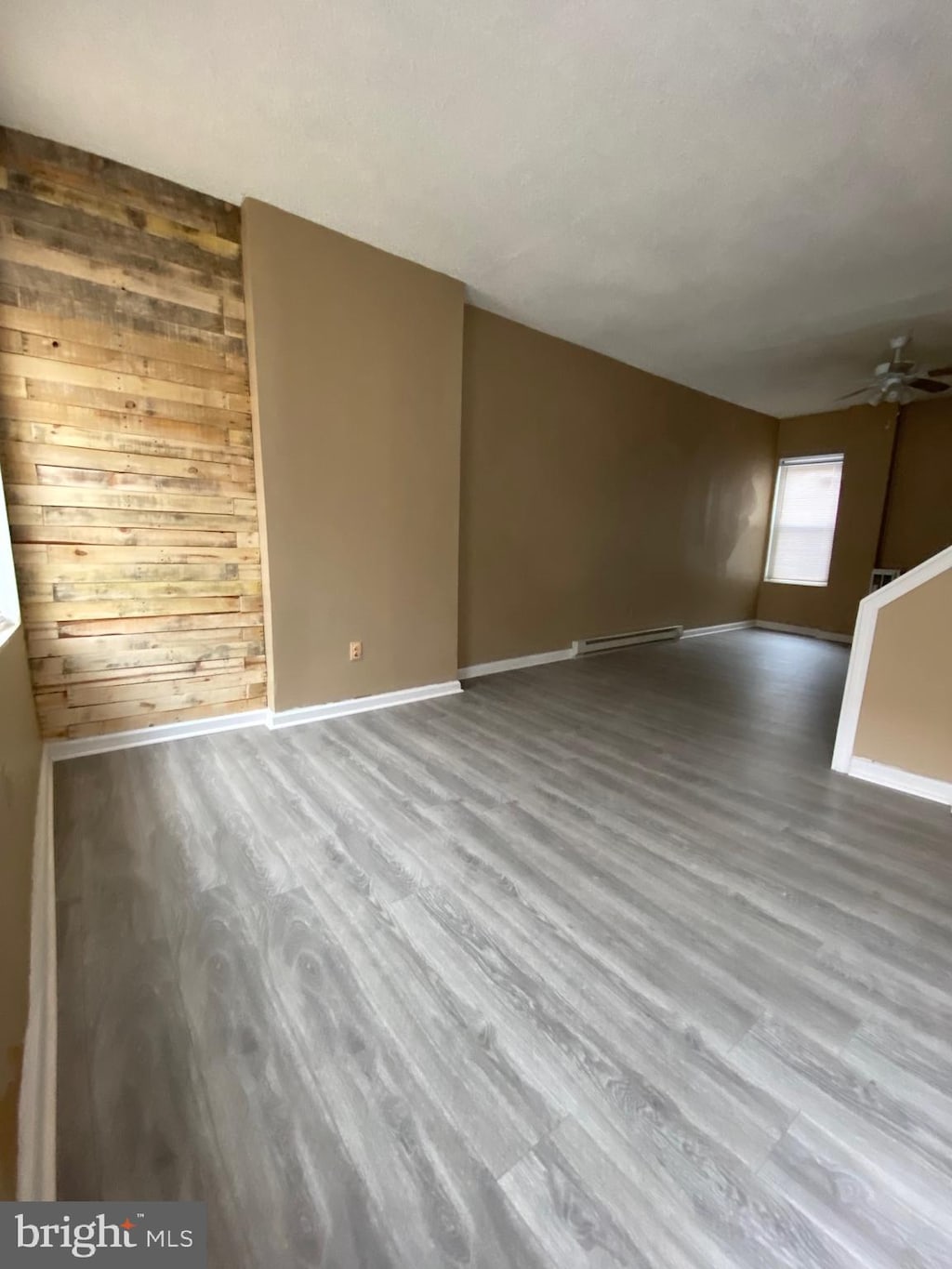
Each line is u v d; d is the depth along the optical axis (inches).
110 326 101.8
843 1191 40.1
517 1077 47.9
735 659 214.1
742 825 91.4
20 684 79.7
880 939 65.9
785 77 75.7
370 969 58.9
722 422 248.7
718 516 257.0
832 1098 46.9
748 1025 53.7
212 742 118.0
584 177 98.8
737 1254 36.2
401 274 130.3
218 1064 47.9
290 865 76.3
